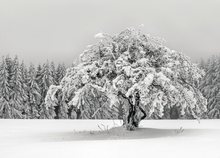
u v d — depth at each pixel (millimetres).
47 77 68562
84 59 21547
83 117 65125
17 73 64375
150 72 19078
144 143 13539
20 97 64062
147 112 22234
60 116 68062
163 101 19312
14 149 12438
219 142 13344
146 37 21250
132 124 21281
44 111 67188
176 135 17922
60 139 17734
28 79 68750
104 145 13016
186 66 21000
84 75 19734
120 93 20328
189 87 21375
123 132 19969
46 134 20453
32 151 11531
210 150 10672
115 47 21031
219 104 65125
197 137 16250
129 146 12461
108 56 21141
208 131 19953
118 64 19781
